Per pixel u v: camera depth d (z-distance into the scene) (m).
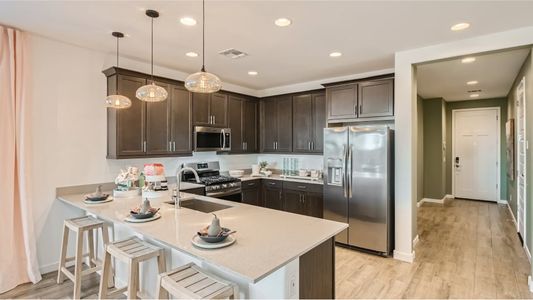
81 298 2.58
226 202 2.90
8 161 2.75
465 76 4.58
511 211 5.49
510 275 3.04
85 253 3.13
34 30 2.84
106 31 2.86
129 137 3.50
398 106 3.47
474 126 6.88
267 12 2.43
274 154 5.75
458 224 4.96
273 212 2.49
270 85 5.37
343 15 2.48
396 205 3.51
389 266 3.29
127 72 3.46
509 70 4.21
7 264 2.72
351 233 3.84
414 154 3.57
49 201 3.12
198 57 3.67
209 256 1.52
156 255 2.04
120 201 2.83
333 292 2.07
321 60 3.78
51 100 3.13
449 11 2.40
